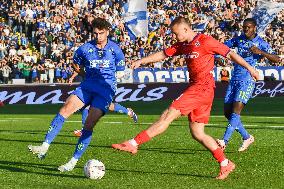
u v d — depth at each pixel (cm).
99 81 2372
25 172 2325
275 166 2467
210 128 4303
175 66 7875
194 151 2955
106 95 2359
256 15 7138
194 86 2102
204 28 9269
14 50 8369
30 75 7956
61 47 8619
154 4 9794
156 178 2180
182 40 2116
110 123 4778
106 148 3112
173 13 9706
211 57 2111
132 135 3825
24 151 3005
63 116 2345
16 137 3762
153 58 2134
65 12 9300
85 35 8962
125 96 6800
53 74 7969
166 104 6719
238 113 2969
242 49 3070
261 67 7725
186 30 2102
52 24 8944
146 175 2250
